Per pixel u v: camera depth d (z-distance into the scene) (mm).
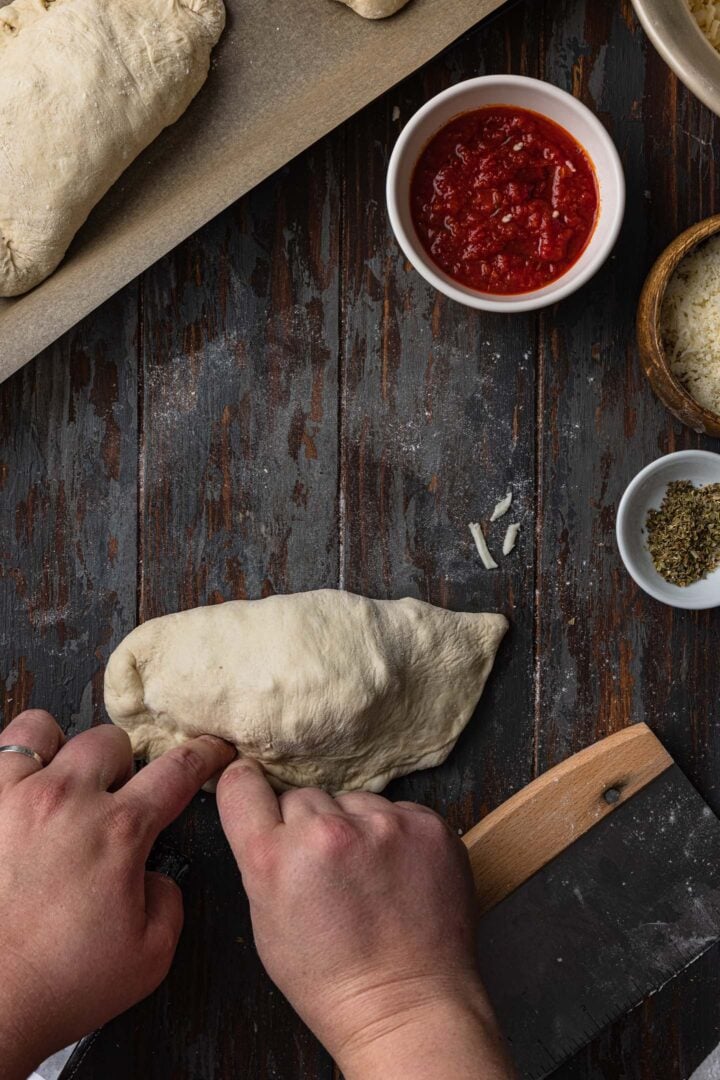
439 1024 561
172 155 694
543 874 687
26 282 690
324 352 709
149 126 676
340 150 705
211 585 710
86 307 678
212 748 654
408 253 657
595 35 701
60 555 710
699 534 690
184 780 629
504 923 684
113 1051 696
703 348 677
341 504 711
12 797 604
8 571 709
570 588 709
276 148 684
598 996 685
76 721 708
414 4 684
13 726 643
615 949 686
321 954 580
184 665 670
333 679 664
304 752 672
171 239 681
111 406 710
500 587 710
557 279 671
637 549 697
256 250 708
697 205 705
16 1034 571
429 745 697
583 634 708
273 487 711
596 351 708
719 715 705
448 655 693
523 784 705
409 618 689
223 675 666
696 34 621
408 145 655
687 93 702
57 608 709
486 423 711
